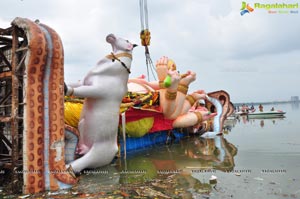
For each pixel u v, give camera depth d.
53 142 5.67
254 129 17.47
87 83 7.30
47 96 5.64
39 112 5.52
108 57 7.45
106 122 7.21
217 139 13.58
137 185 5.85
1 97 6.88
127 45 7.64
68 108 7.88
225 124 22.59
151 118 10.92
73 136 6.82
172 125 12.29
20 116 5.78
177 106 11.64
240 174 6.59
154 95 11.16
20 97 5.90
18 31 5.74
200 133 15.15
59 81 5.84
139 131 10.24
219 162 8.11
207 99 16.72
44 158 5.54
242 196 4.99
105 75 7.31
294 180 5.98
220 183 5.87
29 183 5.34
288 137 12.95
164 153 10.02
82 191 5.48
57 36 5.86
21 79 5.75
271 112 29.59
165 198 4.96
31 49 5.36
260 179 6.11
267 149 9.95
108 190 5.51
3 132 6.55
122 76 7.57
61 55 5.84
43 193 5.36
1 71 6.72
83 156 7.03
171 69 11.03
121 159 8.90
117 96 7.43
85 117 7.29
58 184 5.63
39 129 5.50
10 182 5.84
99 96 7.14
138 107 10.12
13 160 5.54
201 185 5.76
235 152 9.66
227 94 16.69
